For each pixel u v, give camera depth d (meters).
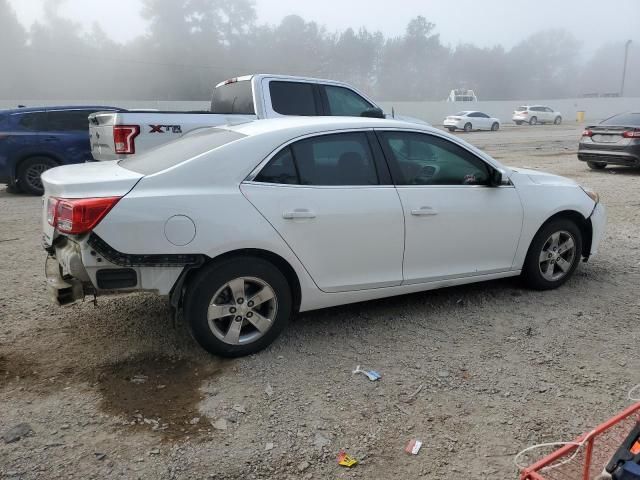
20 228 8.05
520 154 18.86
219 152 3.84
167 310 4.82
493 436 3.19
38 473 2.84
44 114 11.30
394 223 4.30
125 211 3.50
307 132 4.11
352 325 4.60
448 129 37.53
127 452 3.02
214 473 2.88
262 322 4.00
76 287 3.74
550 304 5.03
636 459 2.52
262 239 3.82
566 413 3.39
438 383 3.72
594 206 5.48
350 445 3.11
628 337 4.39
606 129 13.49
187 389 3.63
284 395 3.57
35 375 3.77
